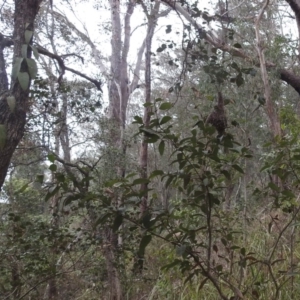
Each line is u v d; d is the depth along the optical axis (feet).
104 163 21.84
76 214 16.47
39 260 15.70
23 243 15.56
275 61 23.79
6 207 18.52
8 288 16.70
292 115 20.42
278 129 19.72
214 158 8.48
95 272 18.83
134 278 20.94
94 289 18.89
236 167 8.98
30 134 18.37
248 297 13.75
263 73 20.71
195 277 18.61
